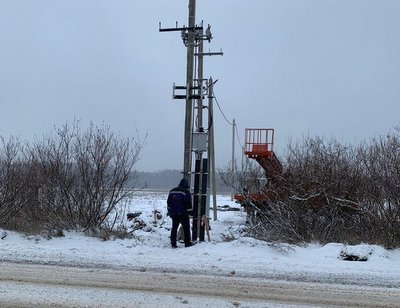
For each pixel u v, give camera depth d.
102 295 6.08
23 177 11.32
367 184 11.47
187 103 12.40
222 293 6.31
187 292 6.32
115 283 6.71
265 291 6.47
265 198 13.34
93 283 6.69
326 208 12.09
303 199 12.08
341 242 11.15
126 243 10.05
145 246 9.84
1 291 6.19
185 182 10.23
